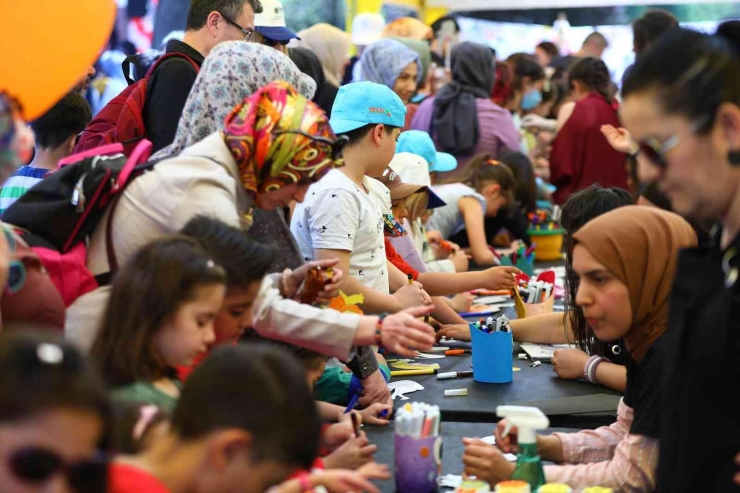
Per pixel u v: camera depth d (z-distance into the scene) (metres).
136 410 1.56
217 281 1.83
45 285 1.96
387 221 3.57
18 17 1.74
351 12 8.59
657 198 3.11
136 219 2.17
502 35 11.80
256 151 2.26
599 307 2.11
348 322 2.25
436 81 7.57
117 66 6.07
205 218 2.07
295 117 2.28
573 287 2.94
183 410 1.46
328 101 4.68
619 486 2.04
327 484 1.76
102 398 1.15
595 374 2.89
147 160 2.35
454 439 2.39
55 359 1.12
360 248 3.19
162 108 3.36
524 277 3.98
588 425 2.55
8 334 1.15
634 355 2.15
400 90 5.46
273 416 1.44
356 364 2.68
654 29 4.79
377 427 2.54
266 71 2.58
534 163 7.25
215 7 3.48
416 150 4.54
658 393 1.99
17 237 1.99
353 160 3.18
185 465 1.42
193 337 1.80
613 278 2.09
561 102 8.05
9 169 1.77
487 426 2.51
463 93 6.10
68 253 2.15
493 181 5.58
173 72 3.37
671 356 1.66
